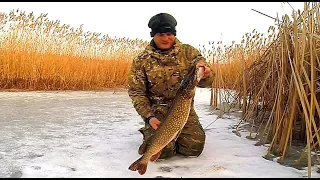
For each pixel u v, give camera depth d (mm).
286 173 1852
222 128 3074
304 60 2102
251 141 2564
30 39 6793
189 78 1669
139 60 2109
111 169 1899
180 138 2094
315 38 2111
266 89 2979
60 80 6980
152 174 1808
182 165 1963
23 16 6609
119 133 2814
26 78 6648
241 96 3910
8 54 6523
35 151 2248
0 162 2014
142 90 2078
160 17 2049
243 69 3553
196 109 4410
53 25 6965
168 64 2070
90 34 7543
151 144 1637
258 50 3811
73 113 3873
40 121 3312
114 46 8148
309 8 2133
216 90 4434
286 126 2145
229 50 5309
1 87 6523
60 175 1805
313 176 1792
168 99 2094
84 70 7238
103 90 7332
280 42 2332
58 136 2680
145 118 1984
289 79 2283
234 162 2033
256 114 3289
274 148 2312
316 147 2291
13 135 2688
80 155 2162
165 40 2049
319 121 2150
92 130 2926
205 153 2215
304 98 2096
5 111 3865
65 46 7277
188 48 2137
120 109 4301
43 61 6754
